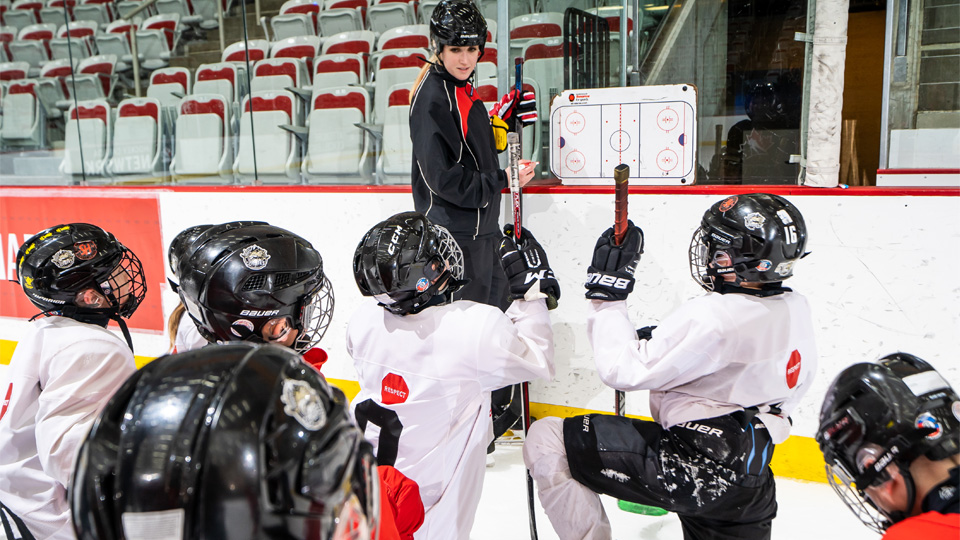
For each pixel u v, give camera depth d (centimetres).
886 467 91
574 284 311
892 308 261
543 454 175
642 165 298
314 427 60
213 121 413
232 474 55
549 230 311
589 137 305
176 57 443
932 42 257
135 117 434
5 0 493
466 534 169
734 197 161
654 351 158
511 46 327
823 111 260
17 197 447
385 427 157
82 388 153
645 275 297
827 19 255
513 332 156
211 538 54
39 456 153
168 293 405
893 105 266
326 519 59
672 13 347
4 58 486
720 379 158
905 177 267
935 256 252
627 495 168
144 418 58
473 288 287
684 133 289
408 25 396
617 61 317
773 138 329
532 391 325
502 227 322
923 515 86
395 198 338
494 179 274
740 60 380
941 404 90
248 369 61
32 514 165
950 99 257
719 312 154
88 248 164
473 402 159
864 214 259
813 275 271
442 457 157
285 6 428
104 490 56
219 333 131
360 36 399
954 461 88
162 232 402
